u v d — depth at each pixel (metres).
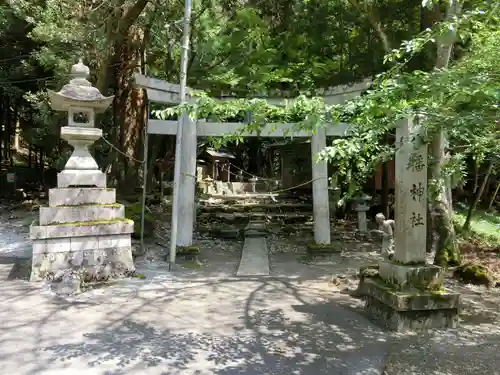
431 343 4.25
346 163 4.73
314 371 3.57
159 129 8.66
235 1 11.38
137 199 13.34
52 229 6.48
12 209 15.30
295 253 9.89
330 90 8.81
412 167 4.86
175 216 8.03
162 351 3.96
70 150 13.95
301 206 14.28
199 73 12.20
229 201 15.46
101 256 6.86
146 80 8.33
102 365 3.63
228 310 5.33
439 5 7.68
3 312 5.06
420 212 4.93
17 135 25.30
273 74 11.59
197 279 7.11
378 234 11.64
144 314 5.10
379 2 9.41
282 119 4.21
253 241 10.80
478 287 6.68
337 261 8.80
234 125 8.69
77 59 10.75
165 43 12.15
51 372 3.47
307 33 10.87
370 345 4.18
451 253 7.94
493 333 4.54
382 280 5.21
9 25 12.80
